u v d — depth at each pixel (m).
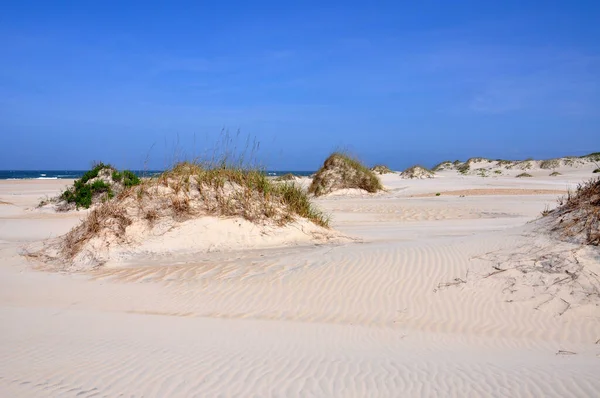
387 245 11.42
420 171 51.09
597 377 5.31
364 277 9.21
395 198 28.53
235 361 5.94
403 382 5.29
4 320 7.86
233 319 7.93
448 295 8.23
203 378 5.40
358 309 8.09
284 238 12.99
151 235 12.62
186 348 6.45
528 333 7.03
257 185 14.23
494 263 8.93
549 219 10.34
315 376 5.46
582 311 7.39
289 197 14.47
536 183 38.81
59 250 12.62
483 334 7.06
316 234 13.51
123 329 7.38
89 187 23.80
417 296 8.32
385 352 6.36
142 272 10.80
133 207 13.30
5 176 95.19
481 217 19.69
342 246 11.92
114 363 5.85
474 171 65.38
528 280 8.20
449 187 35.72
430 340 6.87
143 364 5.82
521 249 9.27
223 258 11.46
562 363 5.88
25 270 11.41
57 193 33.91
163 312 8.42
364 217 20.61
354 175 32.59
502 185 36.94
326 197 30.45
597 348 6.51
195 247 12.43
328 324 7.59
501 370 5.61
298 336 7.04
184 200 13.39
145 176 14.48
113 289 9.76
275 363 5.88
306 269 9.89
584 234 8.98
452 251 9.91
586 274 7.99
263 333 7.18
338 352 6.34
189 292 9.32
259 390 5.09
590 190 10.23
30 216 21.44
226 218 13.09
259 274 9.95
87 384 5.23
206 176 14.13
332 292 8.77
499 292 8.09
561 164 62.47
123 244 12.30
